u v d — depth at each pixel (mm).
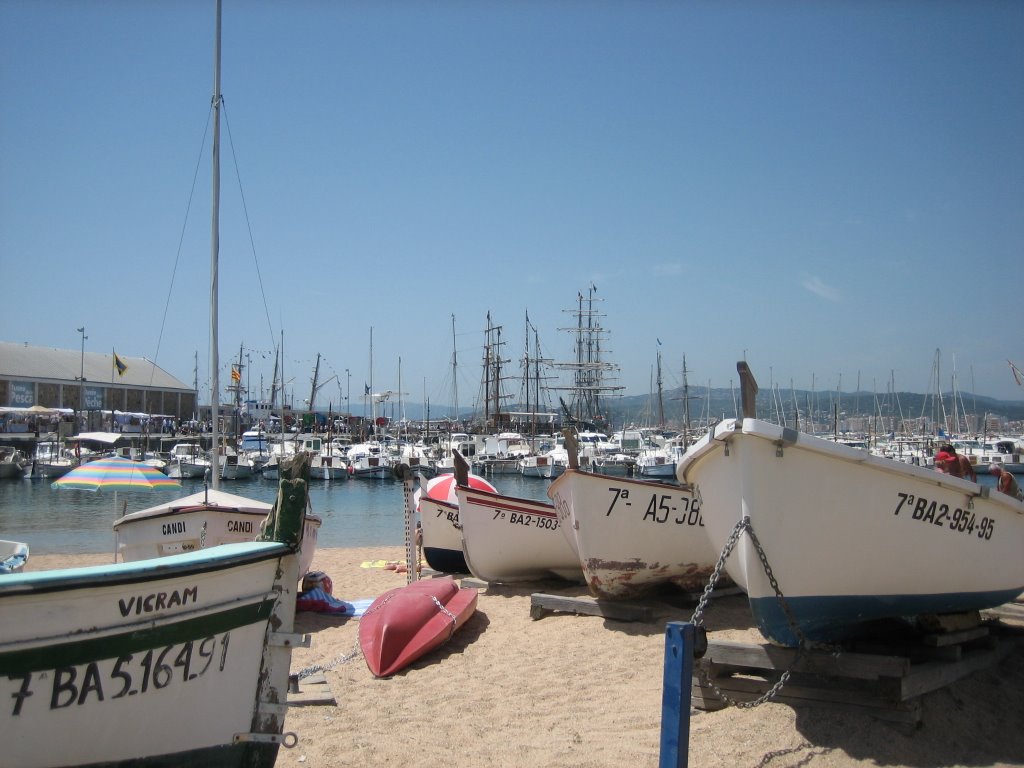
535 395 97438
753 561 6461
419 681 8500
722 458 6656
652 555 10945
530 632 10398
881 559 6641
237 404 87750
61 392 82812
